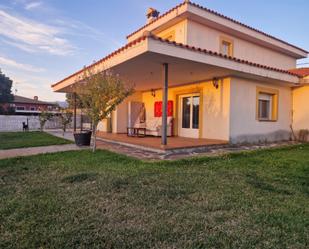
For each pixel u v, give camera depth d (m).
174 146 7.85
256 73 9.53
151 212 3.21
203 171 5.43
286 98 12.66
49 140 11.18
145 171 5.29
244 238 2.55
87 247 2.37
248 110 10.54
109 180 4.57
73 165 5.90
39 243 2.42
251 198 3.76
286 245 2.44
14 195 3.78
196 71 8.95
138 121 13.76
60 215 3.07
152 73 9.38
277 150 8.81
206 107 10.72
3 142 10.54
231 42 12.31
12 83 37.88
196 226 2.83
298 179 4.90
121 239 2.51
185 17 10.54
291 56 15.97
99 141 11.20
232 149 8.72
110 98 7.57
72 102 13.66
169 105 12.84
